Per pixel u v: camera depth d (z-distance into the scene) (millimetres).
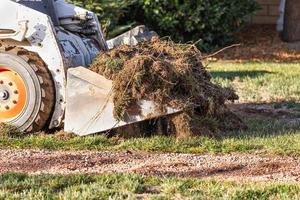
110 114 12617
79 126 12773
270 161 11586
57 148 12352
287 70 22859
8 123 13023
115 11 24312
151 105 12539
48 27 13008
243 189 9820
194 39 27312
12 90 12992
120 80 12539
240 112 16156
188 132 12703
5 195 9570
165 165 11250
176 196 9703
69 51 13406
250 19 31250
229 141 12617
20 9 13086
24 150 12234
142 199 9617
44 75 12891
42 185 10031
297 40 29016
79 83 12703
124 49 13305
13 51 12969
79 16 14531
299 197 9617
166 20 26438
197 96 13031
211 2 26797
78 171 10969
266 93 18609
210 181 10289
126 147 12320
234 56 26953
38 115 12938
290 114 15945
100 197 9562
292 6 28953
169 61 12914
